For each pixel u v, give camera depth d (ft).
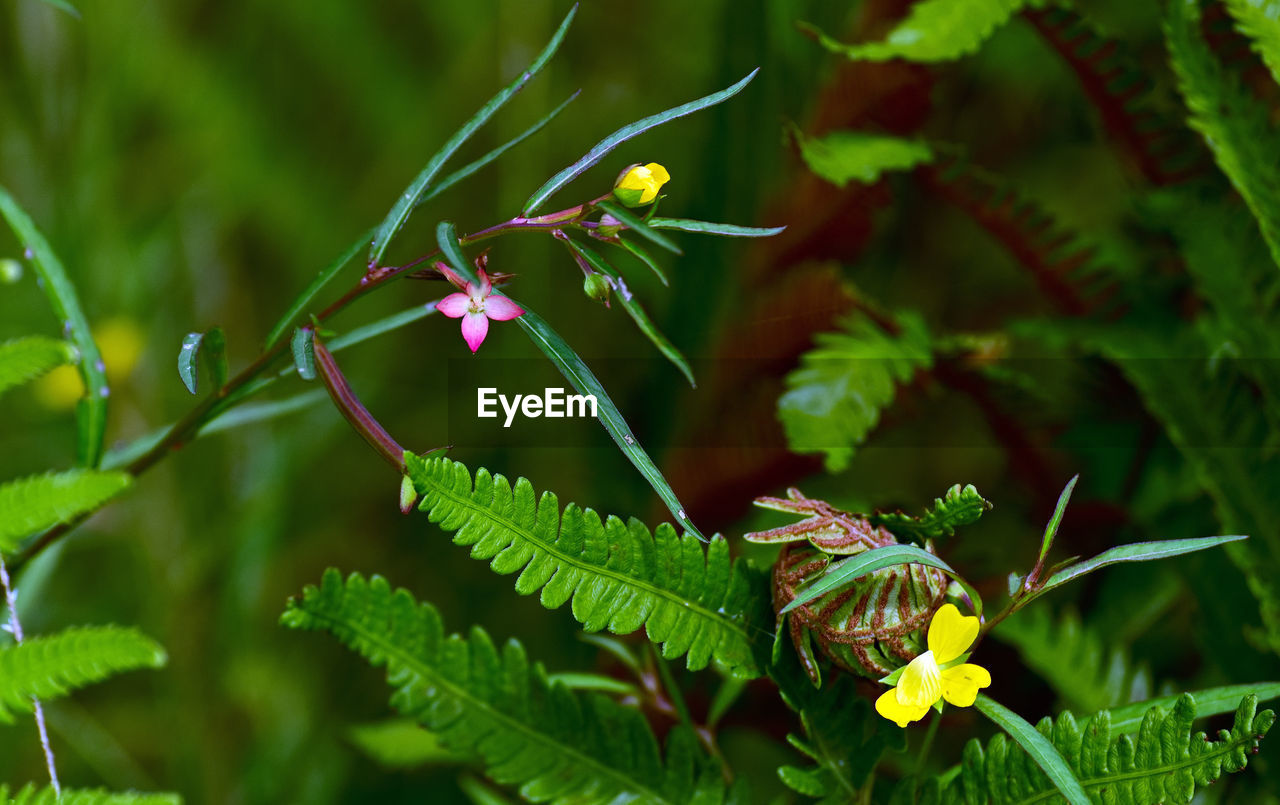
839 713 1.55
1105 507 1.88
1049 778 1.48
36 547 1.62
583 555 1.51
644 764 1.58
